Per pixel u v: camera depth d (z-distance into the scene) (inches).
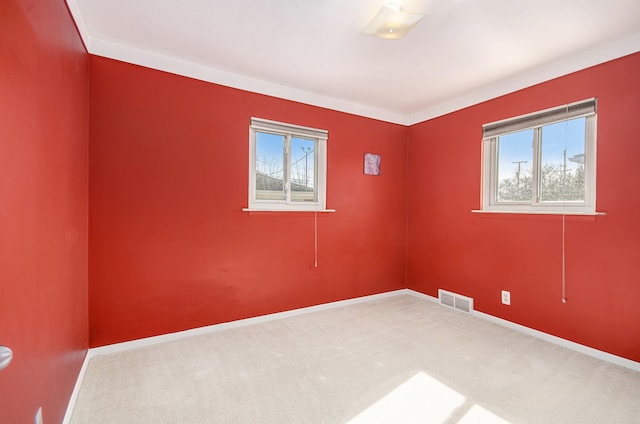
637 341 85.4
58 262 61.6
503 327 117.0
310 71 111.0
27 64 46.5
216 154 110.7
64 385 63.7
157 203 100.9
